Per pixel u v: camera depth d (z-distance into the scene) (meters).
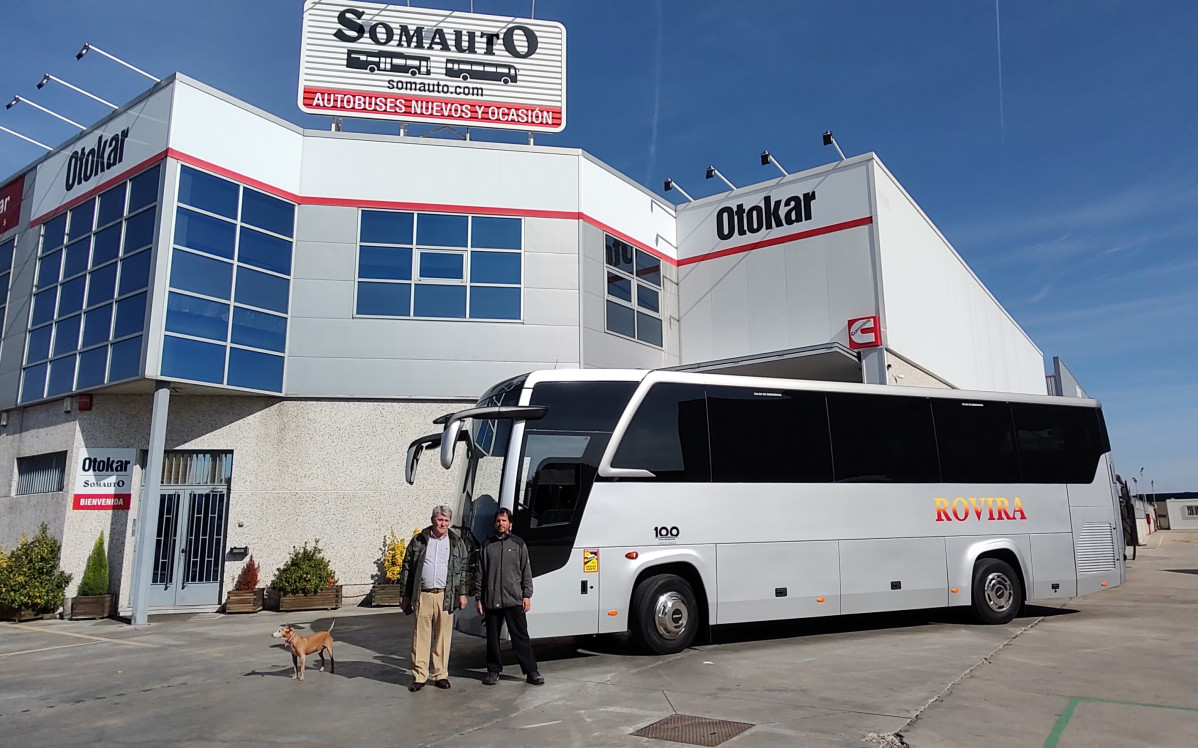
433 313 18.47
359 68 20.11
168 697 8.36
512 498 9.46
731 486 10.66
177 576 16.88
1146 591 17.25
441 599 8.41
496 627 8.65
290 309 17.94
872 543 11.38
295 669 9.27
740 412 11.02
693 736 6.31
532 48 21.06
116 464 17.02
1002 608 12.19
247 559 17.00
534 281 19.09
